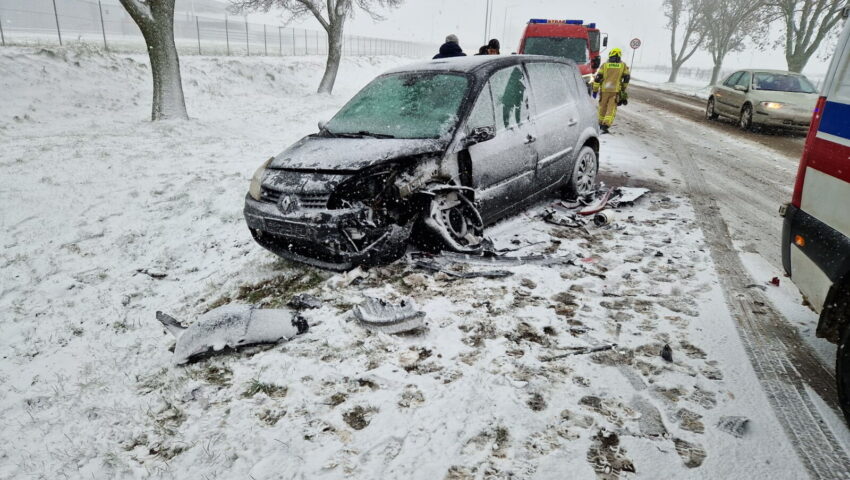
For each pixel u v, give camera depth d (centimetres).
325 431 249
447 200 429
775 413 253
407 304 345
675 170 812
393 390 276
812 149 276
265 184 414
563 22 1327
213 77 1902
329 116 1545
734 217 572
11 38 2211
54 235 563
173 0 1186
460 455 230
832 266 249
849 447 231
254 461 234
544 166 536
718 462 223
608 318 346
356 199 389
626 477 216
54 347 369
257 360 311
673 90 3066
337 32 2053
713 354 303
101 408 288
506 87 499
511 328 333
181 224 594
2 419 288
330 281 403
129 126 1155
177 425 264
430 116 452
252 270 455
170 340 362
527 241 488
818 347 310
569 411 256
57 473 243
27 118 1140
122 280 470
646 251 462
